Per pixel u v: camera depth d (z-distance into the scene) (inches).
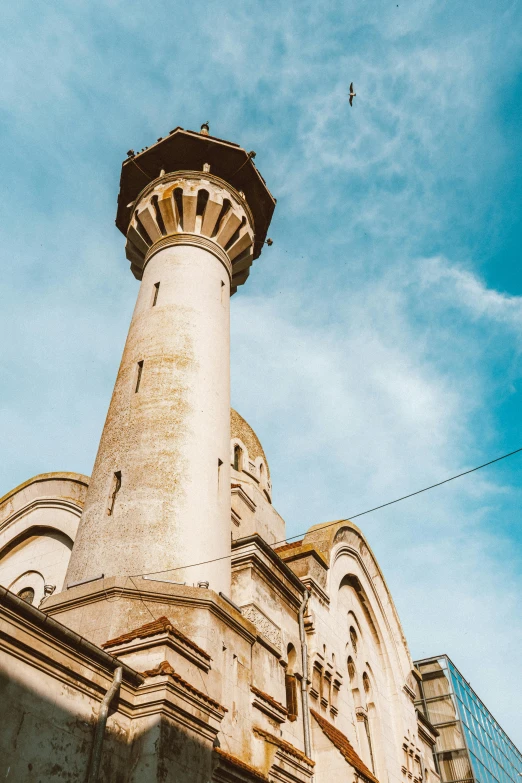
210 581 655.1
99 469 746.8
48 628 429.4
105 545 658.2
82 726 438.0
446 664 1744.6
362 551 1349.7
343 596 1199.6
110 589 593.6
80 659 453.7
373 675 1244.5
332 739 828.6
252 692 655.1
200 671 551.8
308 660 910.4
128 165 1147.9
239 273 1125.1
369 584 1346.0
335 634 1034.1
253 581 805.9
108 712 463.2
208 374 840.3
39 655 421.7
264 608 809.5
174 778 457.7
